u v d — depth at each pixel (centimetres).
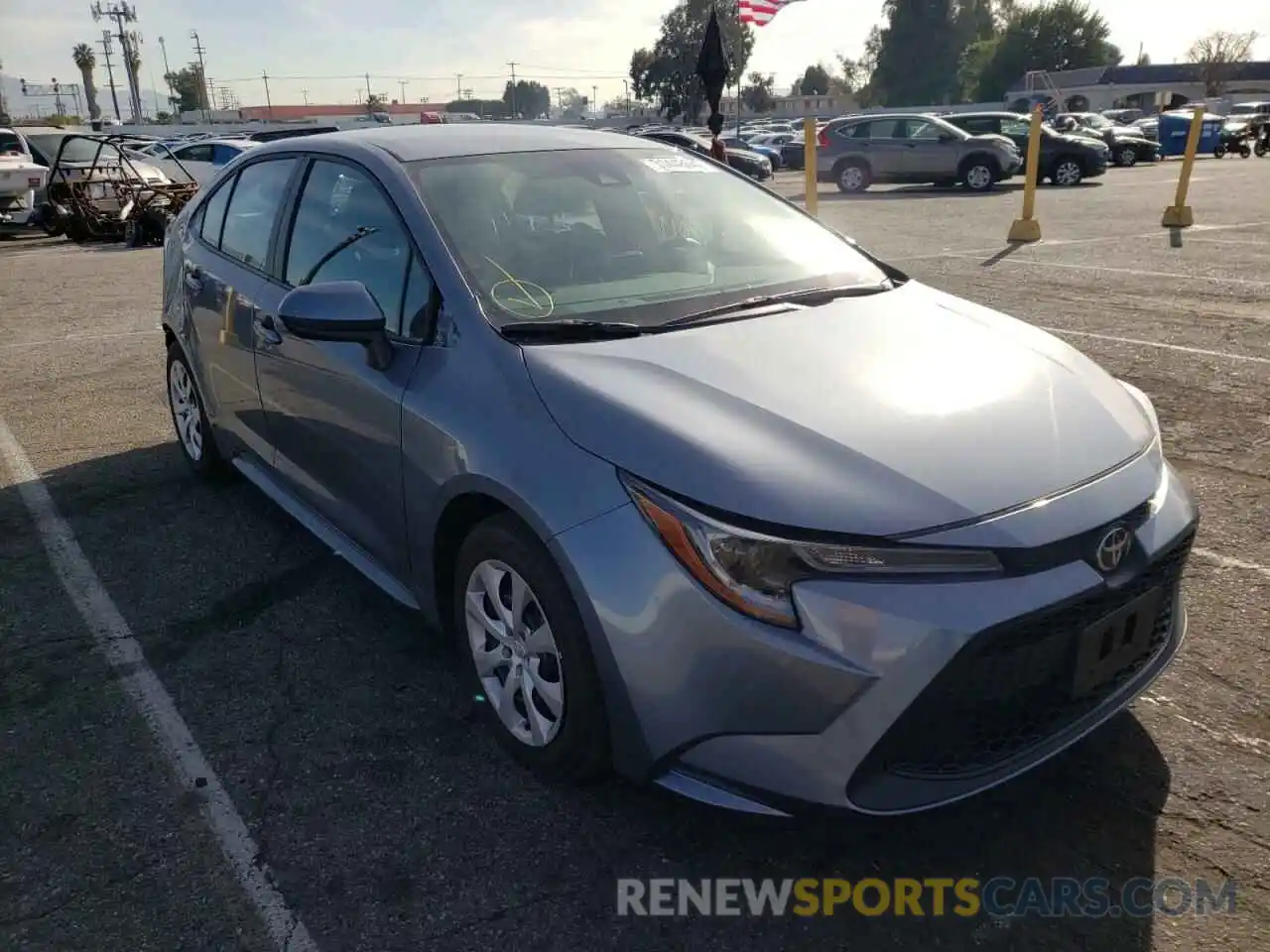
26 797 268
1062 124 3425
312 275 351
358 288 289
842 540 211
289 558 408
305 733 293
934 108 7512
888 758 213
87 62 10025
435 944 221
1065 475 232
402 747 286
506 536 254
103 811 262
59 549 420
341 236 342
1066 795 260
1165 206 1622
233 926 226
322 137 384
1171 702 296
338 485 338
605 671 232
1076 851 242
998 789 263
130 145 1905
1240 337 701
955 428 239
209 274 425
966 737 218
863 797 213
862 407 245
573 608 239
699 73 1148
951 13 8212
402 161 335
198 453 484
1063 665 223
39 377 702
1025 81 7656
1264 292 859
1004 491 222
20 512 461
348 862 244
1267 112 4641
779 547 212
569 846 248
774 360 267
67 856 247
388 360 297
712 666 216
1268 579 364
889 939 221
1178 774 266
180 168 1695
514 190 332
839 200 2002
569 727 248
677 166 381
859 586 209
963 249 1188
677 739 225
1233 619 338
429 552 289
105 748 288
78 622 360
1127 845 243
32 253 1497
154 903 232
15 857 246
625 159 371
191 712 304
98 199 1580
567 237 323
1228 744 277
